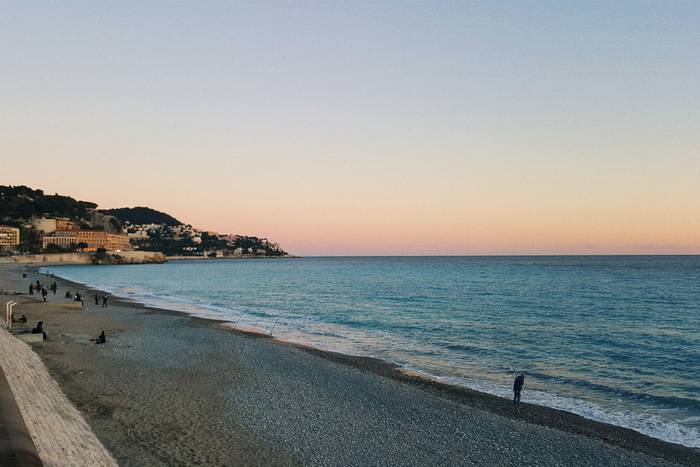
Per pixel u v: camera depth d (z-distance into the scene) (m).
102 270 185.38
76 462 12.77
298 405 22.17
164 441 17.22
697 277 124.50
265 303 71.69
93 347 32.88
